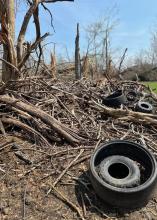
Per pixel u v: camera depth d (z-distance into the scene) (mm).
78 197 2080
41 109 2852
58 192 2092
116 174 2188
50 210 1979
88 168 2221
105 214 1972
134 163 2129
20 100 2795
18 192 2078
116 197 1941
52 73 4051
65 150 2416
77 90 3635
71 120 2877
